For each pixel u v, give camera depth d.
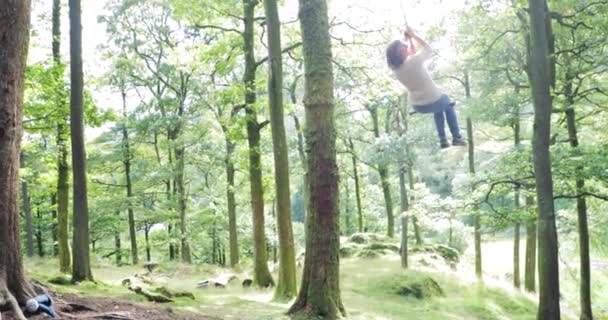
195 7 16.30
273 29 13.18
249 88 15.77
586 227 14.85
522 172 13.80
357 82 17.89
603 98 15.41
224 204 30.14
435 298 17.25
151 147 30.27
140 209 27.09
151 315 7.82
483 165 16.48
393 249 24.33
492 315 16.06
